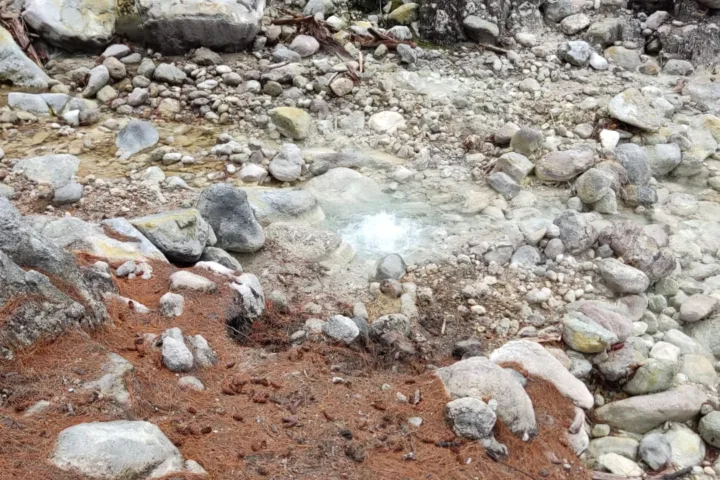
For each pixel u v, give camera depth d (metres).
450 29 9.32
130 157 7.09
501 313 5.39
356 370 4.40
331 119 7.93
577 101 8.28
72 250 4.95
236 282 4.91
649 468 4.27
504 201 6.72
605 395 4.84
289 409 3.84
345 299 5.44
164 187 6.60
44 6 8.52
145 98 7.98
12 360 3.59
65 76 8.37
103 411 3.45
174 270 5.01
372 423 3.81
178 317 4.47
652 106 7.92
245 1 8.79
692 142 7.68
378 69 8.70
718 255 6.26
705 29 9.30
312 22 9.15
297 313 5.15
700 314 5.42
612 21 9.52
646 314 5.50
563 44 9.04
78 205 6.22
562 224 6.12
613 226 6.19
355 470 3.45
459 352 4.87
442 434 3.79
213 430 3.58
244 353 4.34
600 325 4.98
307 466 3.43
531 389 4.33
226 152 7.19
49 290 3.90
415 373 4.59
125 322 4.29
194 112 7.91
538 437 4.02
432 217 6.54
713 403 4.72
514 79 8.70
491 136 7.63
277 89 8.11
